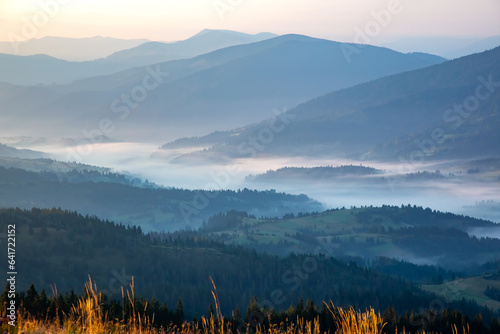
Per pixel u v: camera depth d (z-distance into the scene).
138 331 29.80
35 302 41.28
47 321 28.22
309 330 35.00
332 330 38.78
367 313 26.45
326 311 40.31
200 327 34.91
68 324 26.98
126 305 33.69
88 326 27.20
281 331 36.91
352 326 26.05
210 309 39.00
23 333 23.27
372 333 25.84
